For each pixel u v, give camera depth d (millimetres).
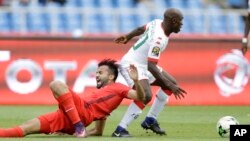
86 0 72875
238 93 48125
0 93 46281
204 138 26328
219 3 74438
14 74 46406
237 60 48188
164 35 27109
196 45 48094
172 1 74438
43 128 24844
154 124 28672
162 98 28547
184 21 71500
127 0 73812
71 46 46906
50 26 69500
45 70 46656
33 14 69375
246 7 74438
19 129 24672
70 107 24781
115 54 47094
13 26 69062
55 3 71500
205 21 69062
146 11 68625
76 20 69875
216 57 48188
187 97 47812
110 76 26406
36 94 46531
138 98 25953
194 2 74625
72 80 46750
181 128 32094
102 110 25953
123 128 26500
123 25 69625
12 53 46406
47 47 46719
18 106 44938
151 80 28516
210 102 47938
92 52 47031
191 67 47969
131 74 25516
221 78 48188
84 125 25656
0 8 64062
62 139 24391
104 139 24797
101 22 69812
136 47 28391
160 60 47656
